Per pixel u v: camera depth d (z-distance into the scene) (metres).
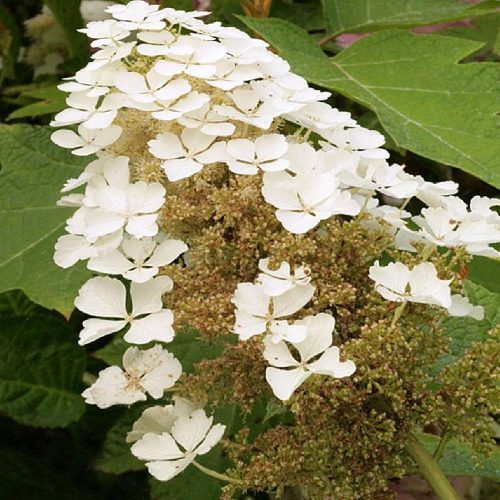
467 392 0.32
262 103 0.36
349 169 0.34
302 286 0.31
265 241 0.32
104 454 0.50
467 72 0.47
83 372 0.54
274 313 0.31
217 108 0.35
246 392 0.33
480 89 0.46
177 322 0.32
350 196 0.33
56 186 0.51
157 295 0.32
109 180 0.35
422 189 0.35
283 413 0.46
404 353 0.32
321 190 0.32
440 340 0.33
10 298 0.56
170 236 0.35
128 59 0.40
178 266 0.33
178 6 0.54
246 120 0.34
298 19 0.59
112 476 0.54
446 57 0.48
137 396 0.32
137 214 0.33
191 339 0.48
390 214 0.36
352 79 0.48
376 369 0.31
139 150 0.37
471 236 0.33
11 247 0.49
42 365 0.54
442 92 0.46
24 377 0.54
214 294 0.33
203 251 0.33
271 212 0.33
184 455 0.32
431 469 0.34
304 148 0.34
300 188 0.32
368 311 0.32
